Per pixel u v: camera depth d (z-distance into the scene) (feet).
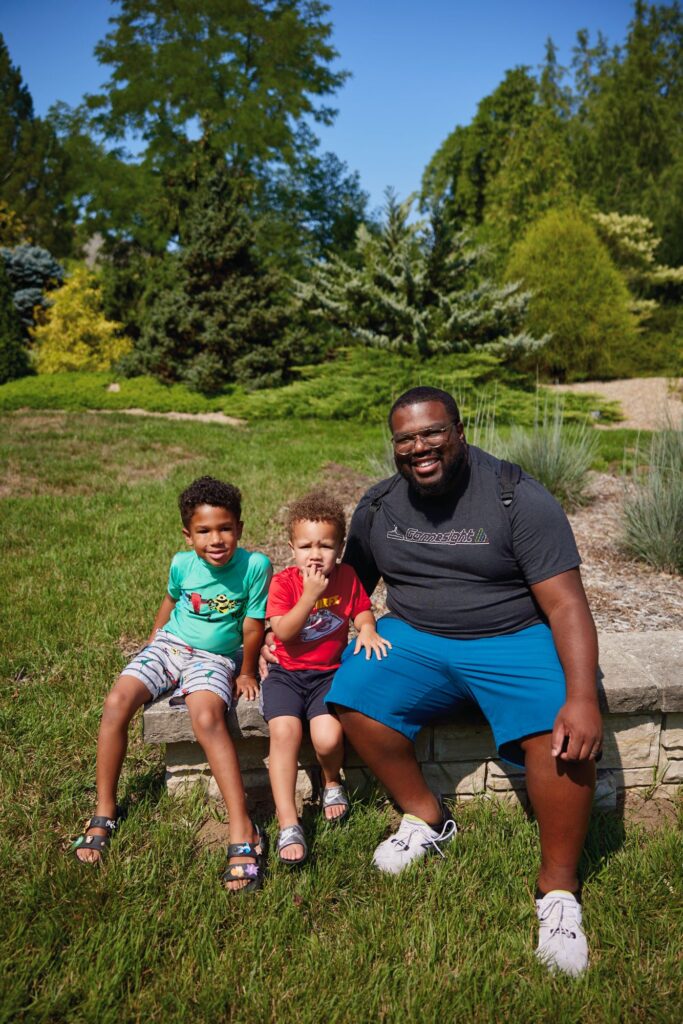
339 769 8.07
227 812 7.88
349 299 47.93
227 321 50.37
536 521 7.31
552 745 6.55
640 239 76.33
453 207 80.02
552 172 73.72
